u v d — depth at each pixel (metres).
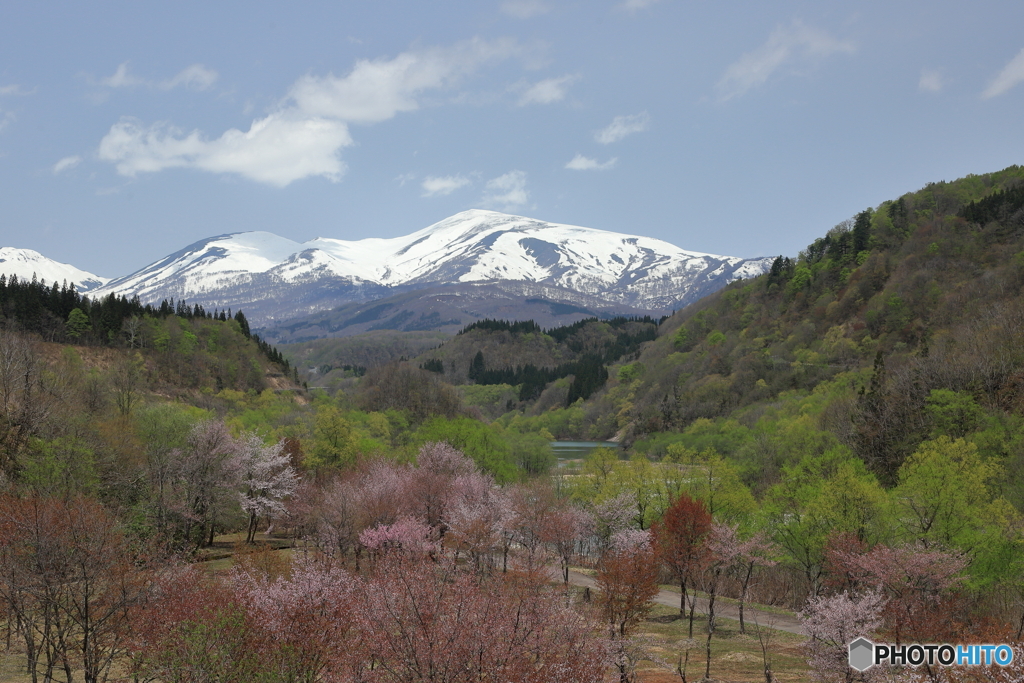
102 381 79.44
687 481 65.56
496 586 26.59
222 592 28.11
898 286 160.62
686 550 45.34
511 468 87.81
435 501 59.03
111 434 54.66
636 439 165.38
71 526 26.94
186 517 53.69
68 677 25.44
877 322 155.62
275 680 24.64
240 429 88.69
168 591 27.36
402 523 47.34
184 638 25.14
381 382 147.50
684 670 34.97
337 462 81.94
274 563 39.81
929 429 75.00
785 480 64.19
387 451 95.19
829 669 28.22
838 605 28.72
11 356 58.81
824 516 52.28
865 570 41.31
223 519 61.41
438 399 145.12
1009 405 75.94
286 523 69.62
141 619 26.12
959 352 91.75
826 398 111.44
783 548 56.09
